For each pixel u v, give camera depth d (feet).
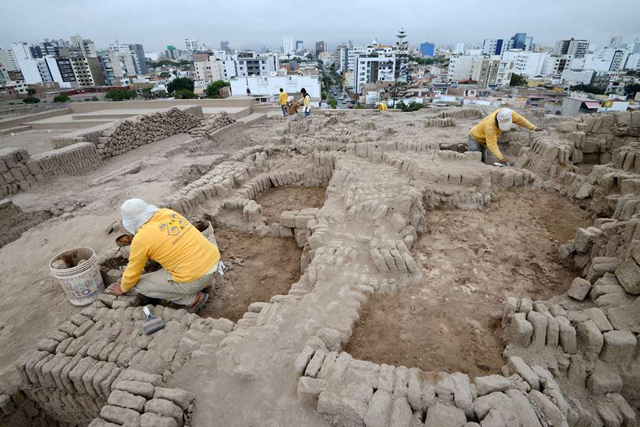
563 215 16.31
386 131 31.60
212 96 146.92
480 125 21.95
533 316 8.86
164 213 11.21
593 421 7.39
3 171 24.72
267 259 15.69
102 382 8.61
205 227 13.97
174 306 12.07
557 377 8.20
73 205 20.67
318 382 7.58
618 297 9.11
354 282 11.25
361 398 7.25
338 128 34.19
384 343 9.52
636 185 14.74
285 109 52.03
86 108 63.05
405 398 7.31
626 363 8.00
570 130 22.39
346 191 17.74
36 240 15.99
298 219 16.02
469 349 9.36
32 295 12.40
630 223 10.53
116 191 22.40
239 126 44.45
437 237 14.74
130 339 9.81
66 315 11.41
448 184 17.84
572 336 8.38
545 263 12.88
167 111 40.40
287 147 27.45
